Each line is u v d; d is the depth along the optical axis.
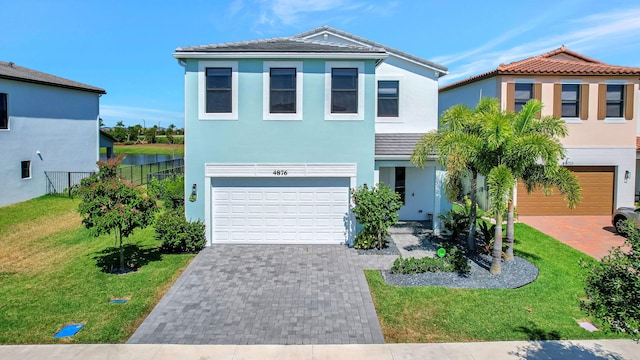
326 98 14.89
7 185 22.22
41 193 24.48
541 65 20.05
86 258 13.55
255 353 8.12
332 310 9.96
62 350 8.12
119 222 11.70
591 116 19.66
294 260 13.52
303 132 14.98
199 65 14.69
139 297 10.56
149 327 9.09
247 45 15.37
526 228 17.77
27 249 14.59
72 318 9.42
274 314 9.76
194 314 9.73
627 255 6.29
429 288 11.17
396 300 10.46
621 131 19.81
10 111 22.36
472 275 12.05
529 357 7.91
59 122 25.72
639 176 22.52
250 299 10.56
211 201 15.18
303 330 9.02
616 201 20.08
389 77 18.14
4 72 22.36
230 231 15.36
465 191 21.83
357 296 10.73
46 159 24.81
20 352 8.02
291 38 17.78
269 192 15.29
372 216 14.18
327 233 15.44
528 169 12.91
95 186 11.71
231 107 14.88
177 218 14.36
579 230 17.53
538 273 12.34
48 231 17.05
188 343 8.46
